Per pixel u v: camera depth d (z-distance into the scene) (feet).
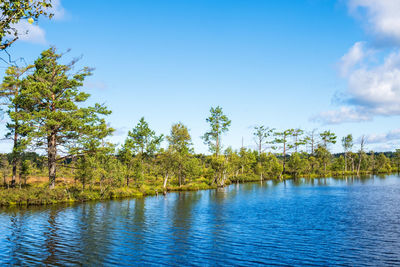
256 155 332.80
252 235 62.95
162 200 126.11
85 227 71.05
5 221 77.71
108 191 134.62
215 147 222.89
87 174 128.47
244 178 263.49
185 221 78.64
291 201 120.16
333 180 252.21
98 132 129.39
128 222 77.30
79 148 128.77
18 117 116.67
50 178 124.06
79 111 124.77
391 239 58.49
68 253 50.55
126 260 47.14
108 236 62.28
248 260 47.09
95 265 44.75
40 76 124.67
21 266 44.06
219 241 58.34
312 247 53.78
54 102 121.29
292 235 62.64
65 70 129.70
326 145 357.41
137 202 118.93
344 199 123.24
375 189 164.76
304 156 349.41
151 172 194.90
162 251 51.88
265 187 195.00
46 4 30.07
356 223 74.08
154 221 78.59
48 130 119.96
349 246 54.13
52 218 82.33
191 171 196.44
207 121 272.72
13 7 29.22
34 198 109.40
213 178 204.54
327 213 89.71
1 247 53.83
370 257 47.91
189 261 46.70
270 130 333.21
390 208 97.76
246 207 104.17
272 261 46.52
